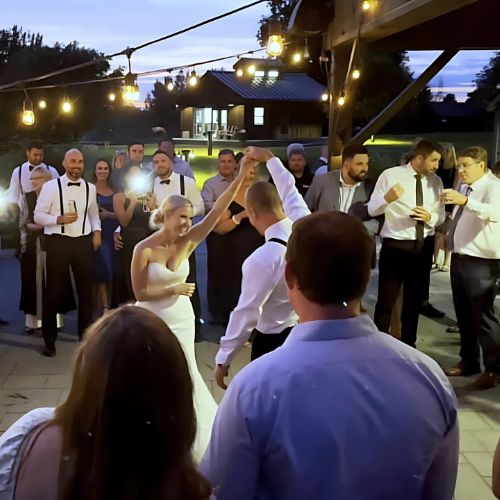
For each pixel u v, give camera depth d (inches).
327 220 53.4
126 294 221.6
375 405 50.0
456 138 826.8
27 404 169.8
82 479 40.9
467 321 186.2
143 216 213.5
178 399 42.4
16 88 243.1
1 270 323.6
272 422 49.2
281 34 208.2
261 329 107.6
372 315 250.4
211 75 1225.4
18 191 224.1
